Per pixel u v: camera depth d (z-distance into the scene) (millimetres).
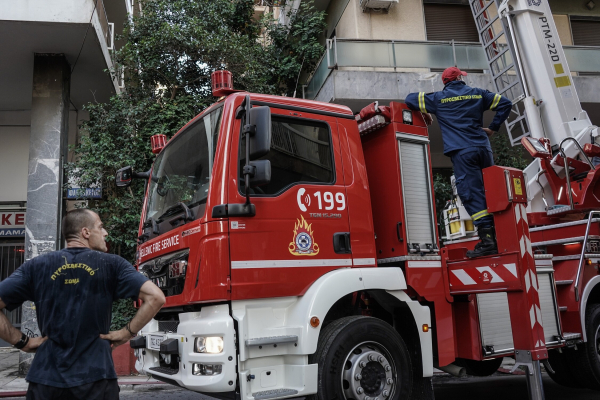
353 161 4312
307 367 3568
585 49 11445
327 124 4277
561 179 5957
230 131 3783
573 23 13594
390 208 4418
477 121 4547
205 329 3463
